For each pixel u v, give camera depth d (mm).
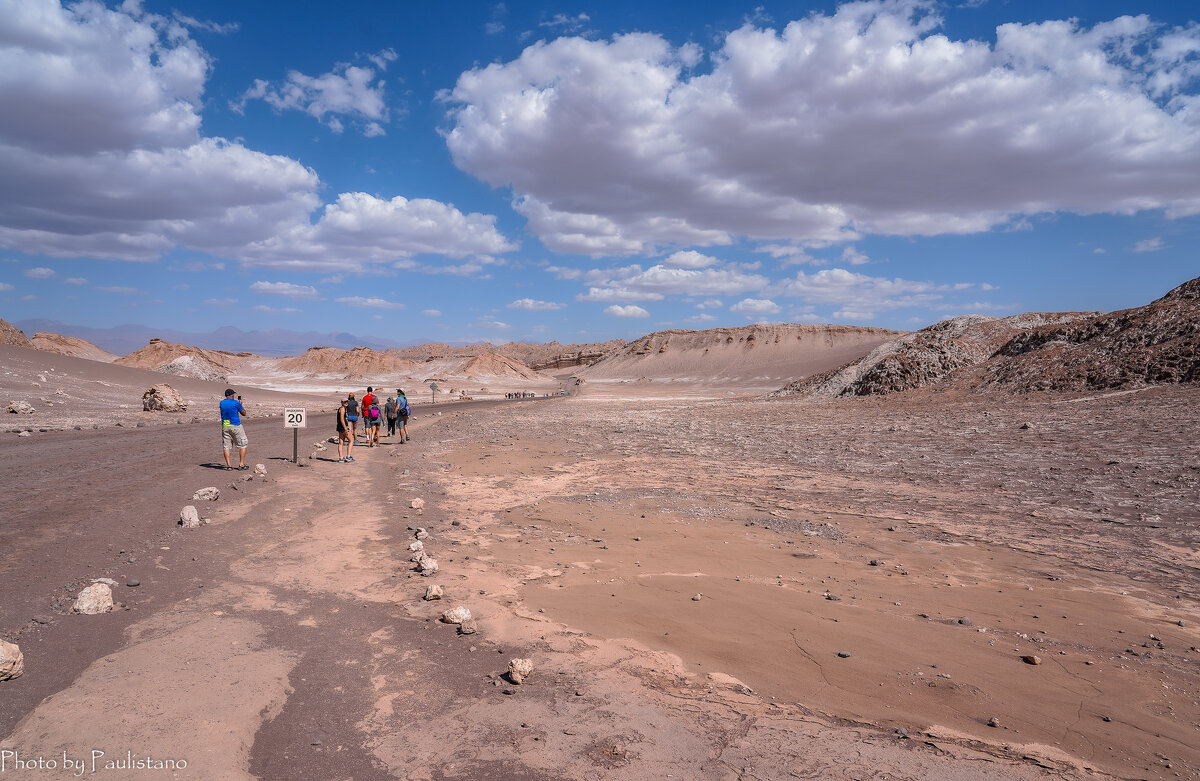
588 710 4258
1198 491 11898
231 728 3830
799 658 5270
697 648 5445
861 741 3895
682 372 183250
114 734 3672
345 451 20234
